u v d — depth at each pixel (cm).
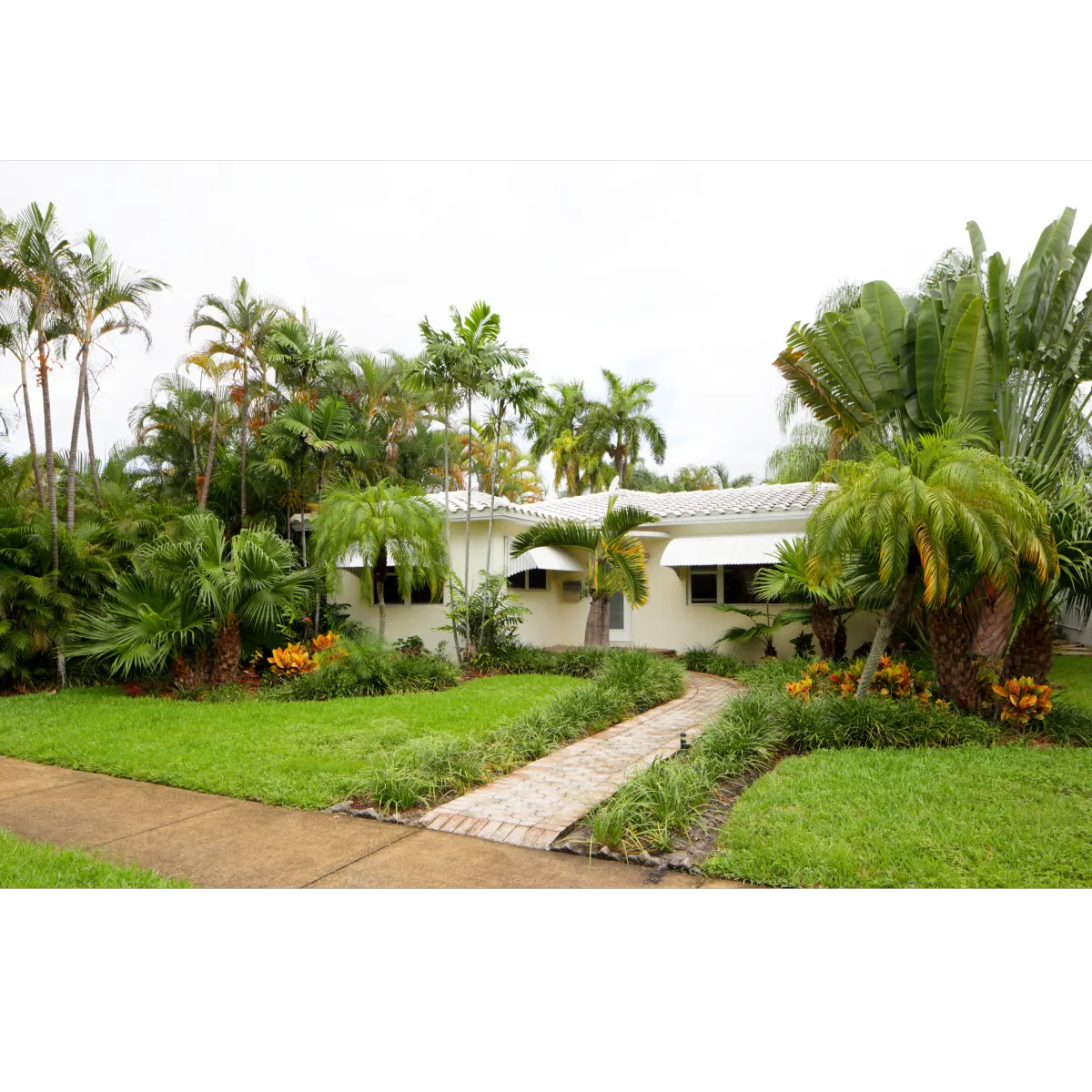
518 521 1972
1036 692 1005
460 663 1730
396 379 2559
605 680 1354
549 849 613
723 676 1719
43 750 955
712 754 842
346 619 1998
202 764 860
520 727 1009
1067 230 1309
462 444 3812
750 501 2114
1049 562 958
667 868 569
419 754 836
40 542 1509
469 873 563
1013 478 972
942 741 945
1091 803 692
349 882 546
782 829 628
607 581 1772
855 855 573
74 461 1590
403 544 1620
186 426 2380
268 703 1264
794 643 1833
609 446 4894
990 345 1243
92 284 1483
